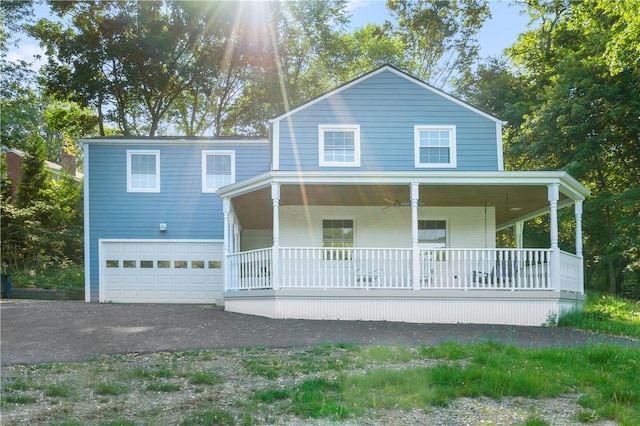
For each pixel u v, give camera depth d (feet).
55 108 117.29
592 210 84.48
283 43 112.88
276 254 47.34
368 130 59.82
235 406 22.66
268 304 47.70
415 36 132.77
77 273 98.84
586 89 84.12
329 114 59.98
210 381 26.09
